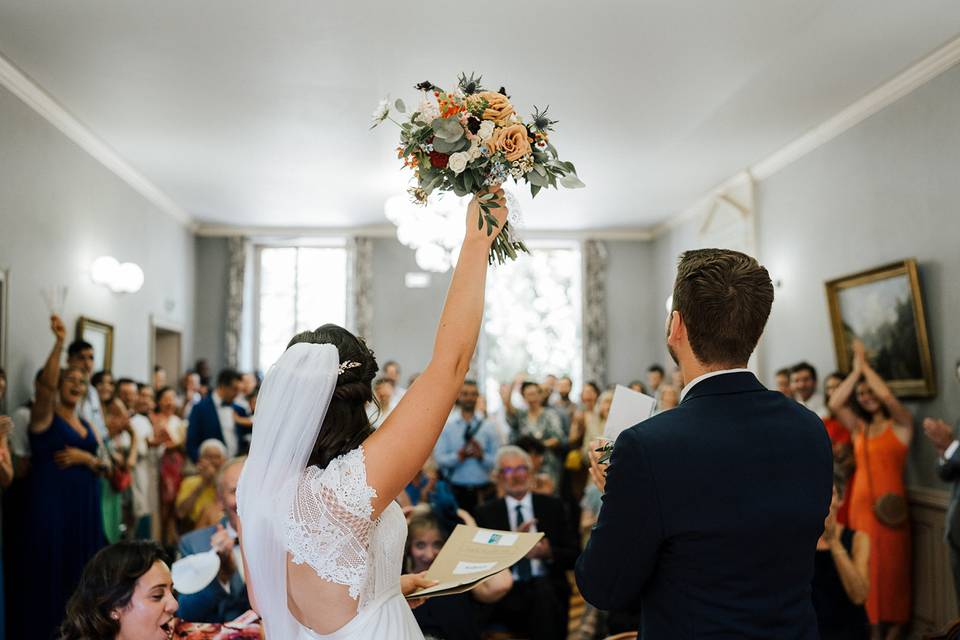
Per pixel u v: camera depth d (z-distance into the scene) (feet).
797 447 4.92
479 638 11.02
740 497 4.68
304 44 15.89
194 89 18.30
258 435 4.77
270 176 26.08
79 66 16.93
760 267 5.20
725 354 5.13
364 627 4.58
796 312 23.16
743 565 4.65
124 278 22.44
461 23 15.05
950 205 16.60
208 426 24.63
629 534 4.75
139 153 23.32
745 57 16.74
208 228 34.40
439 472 22.38
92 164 22.17
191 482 18.33
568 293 37.01
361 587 4.57
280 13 14.60
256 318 35.81
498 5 14.35
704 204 29.60
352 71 17.28
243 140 22.16
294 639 4.64
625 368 35.91
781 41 15.94
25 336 17.95
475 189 5.23
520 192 28.99
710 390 5.07
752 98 19.19
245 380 29.78
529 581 13.60
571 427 27.45
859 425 18.26
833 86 18.40
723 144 22.94
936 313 17.15
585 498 16.75
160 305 28.99
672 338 5.36
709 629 4.60
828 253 21.33
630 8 14.51
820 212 21.74
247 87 18.17
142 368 26.78
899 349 18.19
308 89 18.30
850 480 18.25
